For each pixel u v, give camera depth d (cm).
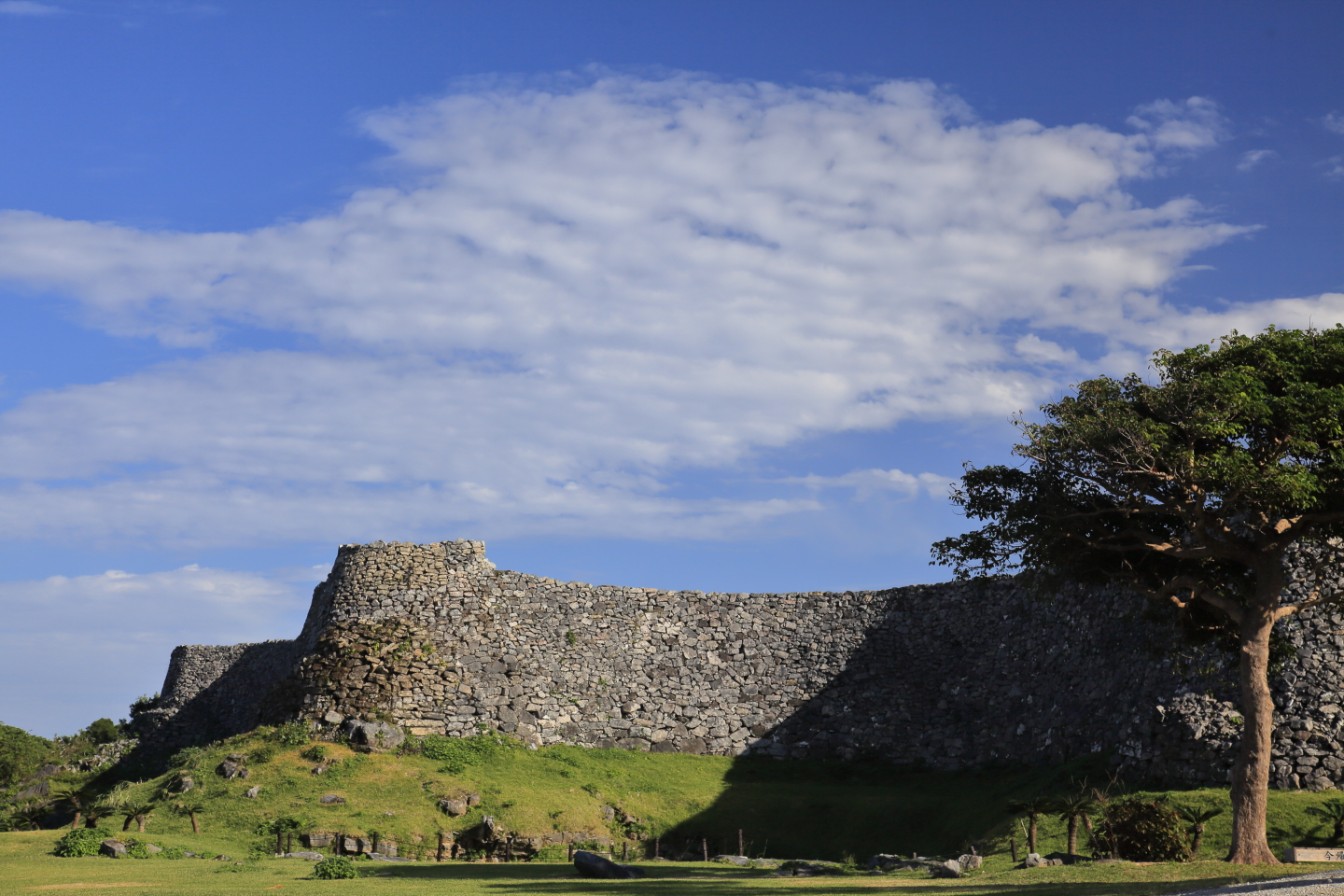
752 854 4503
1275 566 2997
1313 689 3731
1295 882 2153
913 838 4497
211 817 4212
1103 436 2962
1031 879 2688
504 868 3528
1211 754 3716
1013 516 3281
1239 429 2802
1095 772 4275
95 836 3528
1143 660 4534
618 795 4884
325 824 4106
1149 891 2230
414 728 5056
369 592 5606
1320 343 2952
